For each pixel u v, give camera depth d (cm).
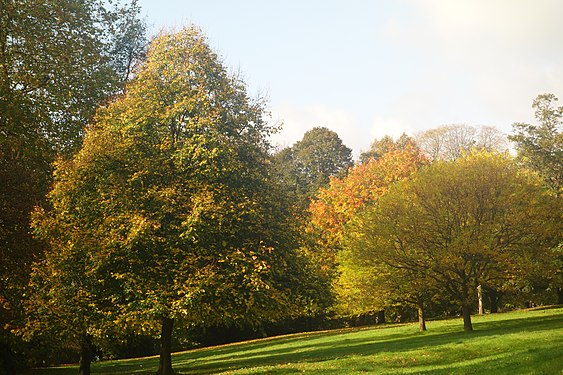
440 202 3055
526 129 4875
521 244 2983
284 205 2466
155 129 2184
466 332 2891
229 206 2061
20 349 2297
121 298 1983
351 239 3322
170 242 2012
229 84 2406
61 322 1944
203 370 2428
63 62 2097
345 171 7581
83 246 1925
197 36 2395
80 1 2252
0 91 1853
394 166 4906
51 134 2159
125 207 2019
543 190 3173
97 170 2100
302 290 2420
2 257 1928
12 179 1956
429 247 3066
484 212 3034
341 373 1802
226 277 1975
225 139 2183
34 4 1970
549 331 2359
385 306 3403
